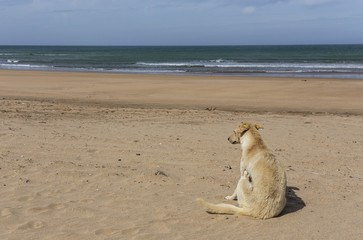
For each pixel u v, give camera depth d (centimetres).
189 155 884
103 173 698
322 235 470
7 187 612
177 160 836
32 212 515
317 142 1090
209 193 636
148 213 532
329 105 2034
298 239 457
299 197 632
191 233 467
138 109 1728
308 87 2809
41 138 978
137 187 642
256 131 598
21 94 2239
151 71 4734
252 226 496
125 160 812
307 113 1736
